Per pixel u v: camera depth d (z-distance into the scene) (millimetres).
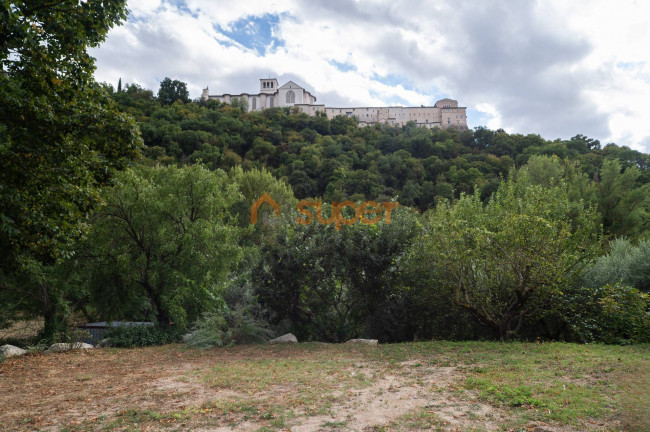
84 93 8719
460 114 147250
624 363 7102
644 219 22328
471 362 7934
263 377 7539
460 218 11719
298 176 64625
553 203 11508
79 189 8531
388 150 101688
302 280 12742
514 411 5074
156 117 77125
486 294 11773
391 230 13102
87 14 8539
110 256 14227
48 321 14539
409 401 5730
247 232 17078
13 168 7344
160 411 5715
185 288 13500
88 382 7969
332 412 5406
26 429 5262
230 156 65938
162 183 15867
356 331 13594
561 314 11172
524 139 92812
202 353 10992
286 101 147750
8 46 7488
